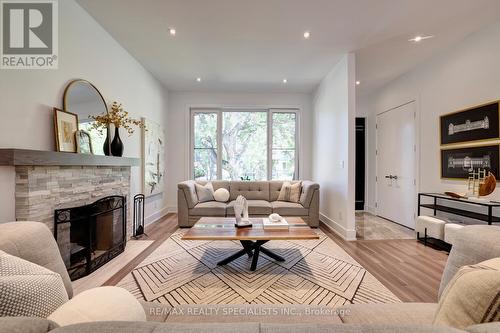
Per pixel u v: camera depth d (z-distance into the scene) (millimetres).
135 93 3795
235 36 3092
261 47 3395
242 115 5605
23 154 1688
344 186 3619
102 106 2828
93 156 2416
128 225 3287
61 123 2203
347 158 3527
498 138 2705
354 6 2482
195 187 4434
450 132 3344
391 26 2844
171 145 5453
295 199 4387
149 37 3127
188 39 3176
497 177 2713
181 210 4047
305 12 2584
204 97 5473
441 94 3510
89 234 2291
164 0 2400
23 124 1931
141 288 2059
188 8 2527
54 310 775
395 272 2412
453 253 1161
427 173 3795
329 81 4301
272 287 2100
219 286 2109
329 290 2057
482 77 2891
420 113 3938
